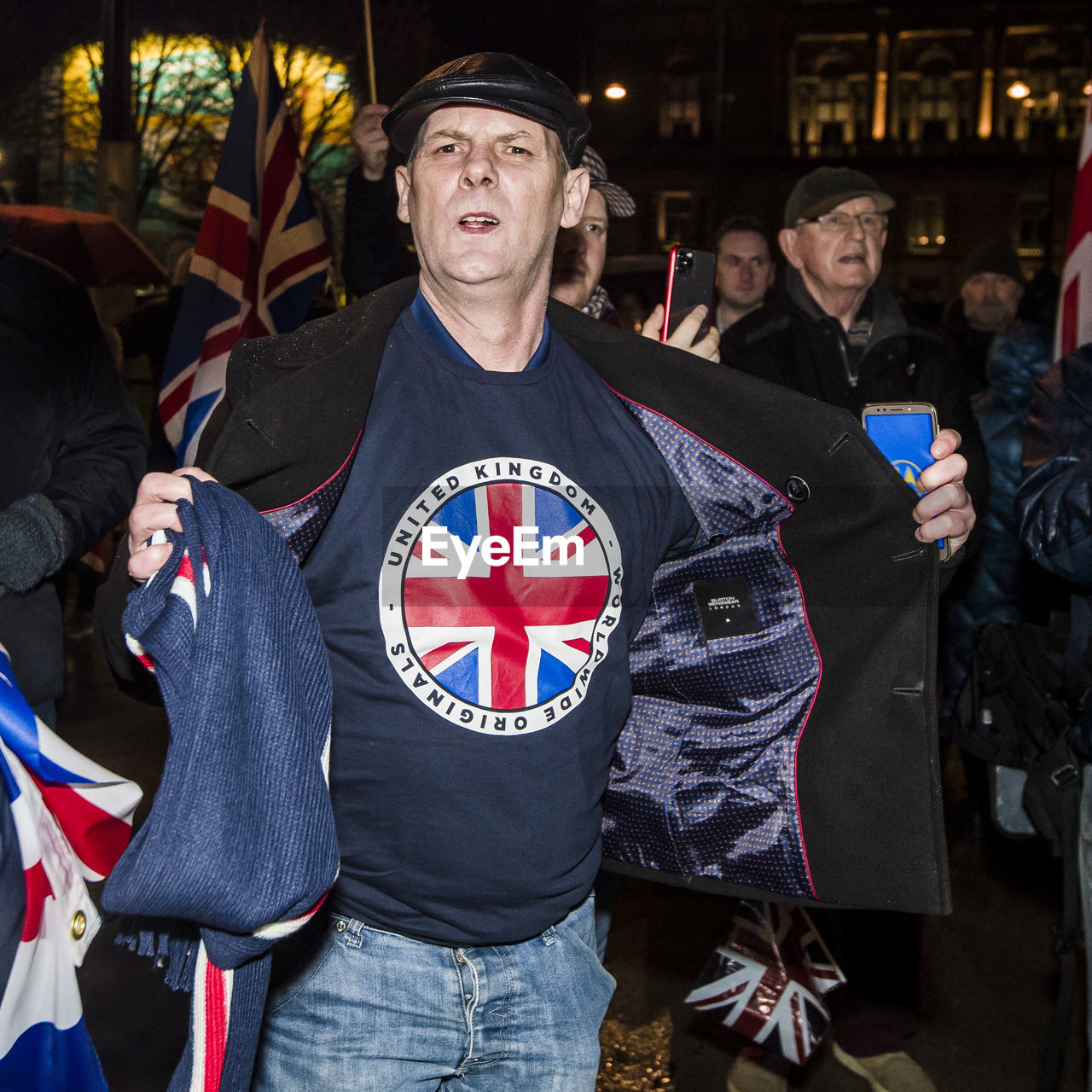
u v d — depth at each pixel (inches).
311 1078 72.1
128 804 83.5
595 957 77.6
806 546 78.4
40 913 77.0
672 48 1827.0
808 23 1856.5
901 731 77.4
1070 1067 129.0
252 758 57.4
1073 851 107.4
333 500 67.9
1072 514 97.7
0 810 74.9
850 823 78.8
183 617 58.4
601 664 72.5
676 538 79.0
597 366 77.4
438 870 70.0
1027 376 173.6
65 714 231.9
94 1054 81.3
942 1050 131.9
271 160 177.3
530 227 69.9
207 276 174.6
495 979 72.8
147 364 462.9
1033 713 119.0
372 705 68.9
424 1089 73.7
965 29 1852.9
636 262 250.2
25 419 98.7
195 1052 60.4
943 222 1884.8
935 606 76.9
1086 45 1839.3
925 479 77.4
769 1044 111.3
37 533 93.8
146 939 63.7
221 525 59.7
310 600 62.6
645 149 1836.9
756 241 190.9
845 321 128.3
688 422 76.9
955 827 196.5
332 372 66.7
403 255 138.9
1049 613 151.3
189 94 992.9
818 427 76.0
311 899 57.9
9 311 98.9
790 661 79.7
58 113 962.1
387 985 71.8
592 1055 75.5
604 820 84.4
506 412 71.7
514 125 70.0
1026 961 152.0
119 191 430.6
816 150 1882.4
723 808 81.4
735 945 112.2
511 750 69.4
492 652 69.7
